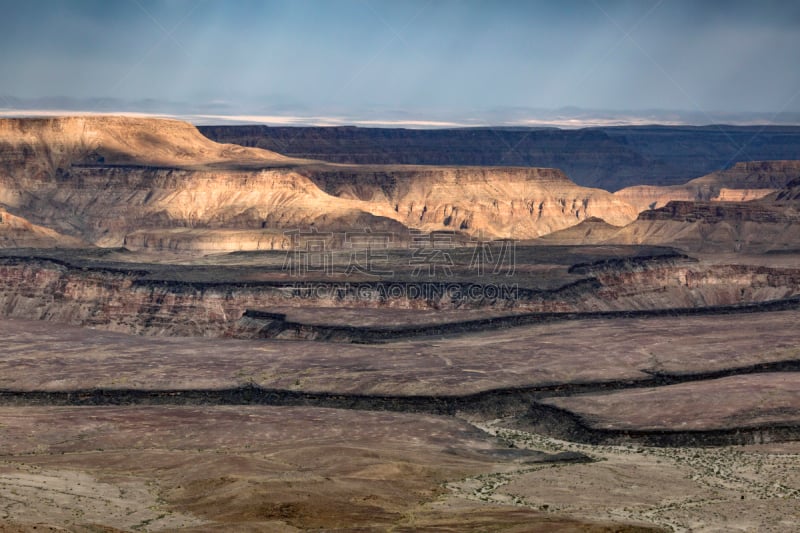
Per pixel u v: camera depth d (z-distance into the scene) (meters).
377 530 159.88
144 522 163.88
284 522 164.00
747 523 174.88
